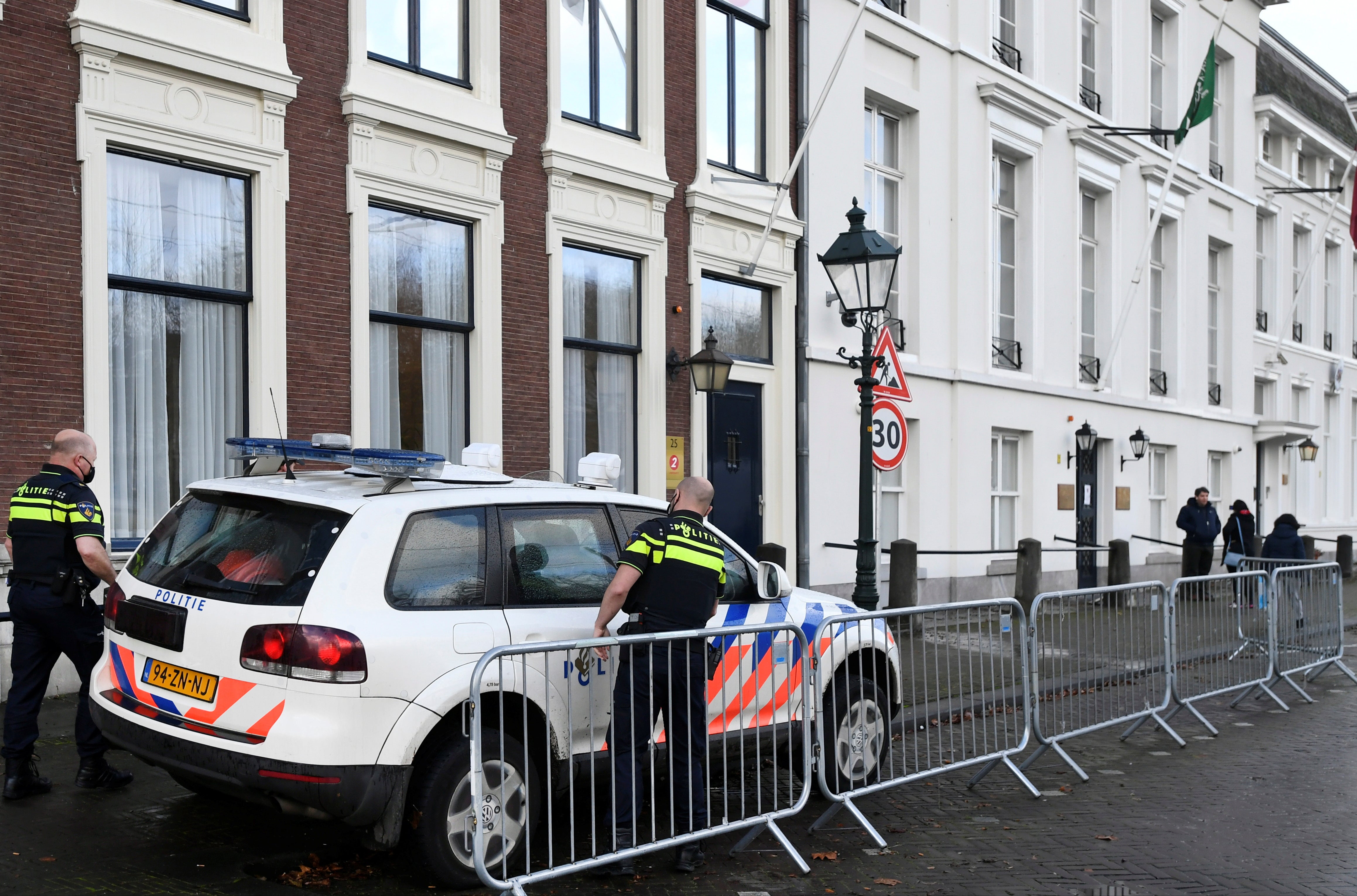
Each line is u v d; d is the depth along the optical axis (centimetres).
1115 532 2075
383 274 1055
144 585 533
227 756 478
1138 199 2161
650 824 549
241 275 951
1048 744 754
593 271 1245
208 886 496
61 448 607
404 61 1060
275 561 498
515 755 520
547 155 1166
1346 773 780
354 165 1006
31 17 816
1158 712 880
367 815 473
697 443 1332
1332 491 3139
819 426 1477
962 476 1700
